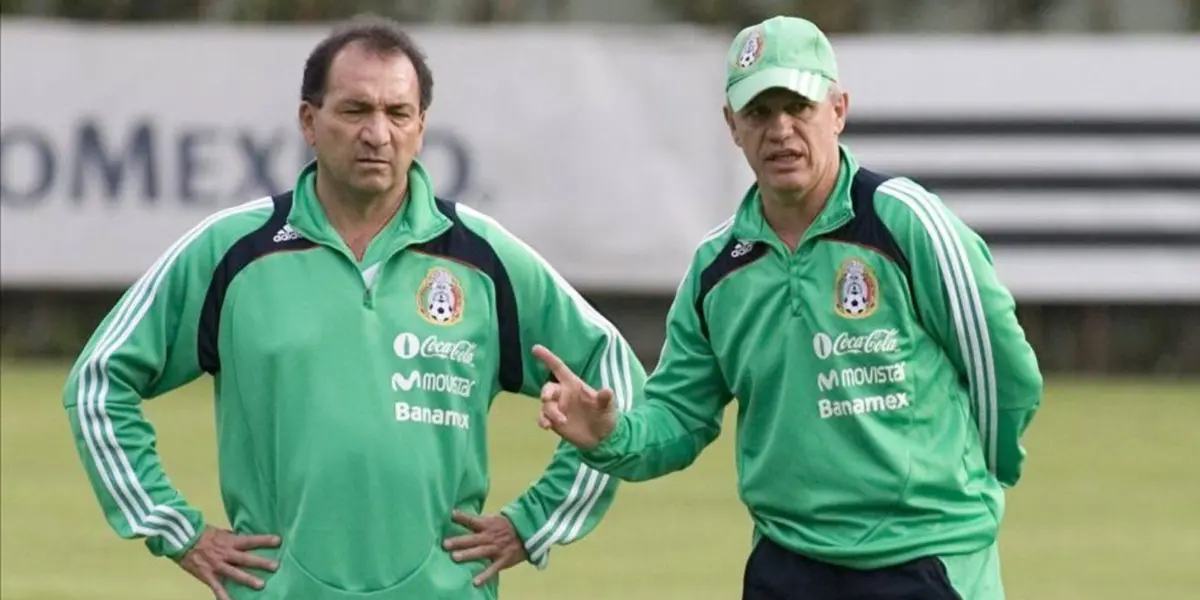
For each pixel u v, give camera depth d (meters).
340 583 17.94
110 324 18.42
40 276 58.06
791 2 62.81
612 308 60.41
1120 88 56.28
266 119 57.88
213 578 18.25
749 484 18.78
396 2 62.94
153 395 18.78
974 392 18.42
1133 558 35.06
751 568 19.00
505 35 57.06
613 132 57.09
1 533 36.84
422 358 18.19
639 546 35.94
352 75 17.69
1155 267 56.53
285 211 18.41
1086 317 60.62
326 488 17.92
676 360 19.17
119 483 18.20
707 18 63.00
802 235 18.39
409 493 18.05
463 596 18.45
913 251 18.02
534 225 57.22
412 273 18.31
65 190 58.03
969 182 56.66
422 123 18.30
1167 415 52.44
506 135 57.09
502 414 52.09
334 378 18.05
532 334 18.88
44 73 57.84
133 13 64.31
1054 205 56.56
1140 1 62.06
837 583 18.44
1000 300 18.12
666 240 57.09
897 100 56.62
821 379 18.22
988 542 18.55
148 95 57.84
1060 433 49.59
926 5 62.66
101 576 33.28
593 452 18.52
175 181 57.88
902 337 18.11
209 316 18.34
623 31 61.66
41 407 52.28
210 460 43.75
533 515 18.89
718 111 56.84
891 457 18.08
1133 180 56.47
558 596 31.67
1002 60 56.41
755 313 18.48
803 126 17.95
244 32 57.69
